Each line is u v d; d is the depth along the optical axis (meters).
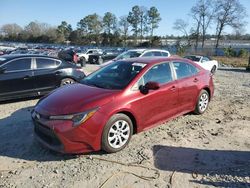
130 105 5.23
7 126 6.46
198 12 82.19
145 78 5.68
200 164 4.74
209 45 90.19
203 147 5.42
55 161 4.79
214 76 20.17
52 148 4.80
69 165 4.66
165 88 6.00
